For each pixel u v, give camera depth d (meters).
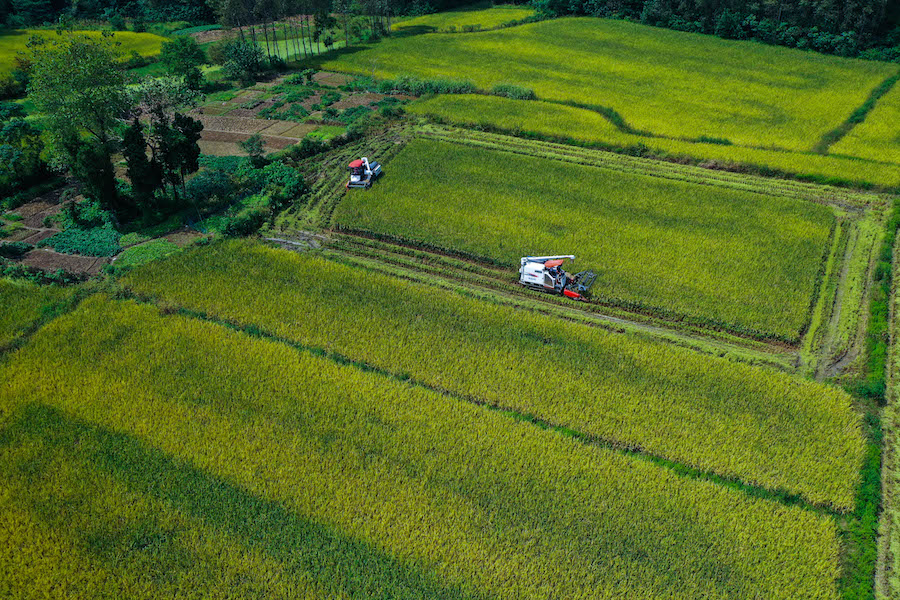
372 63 93.44
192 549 26.95
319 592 25.42
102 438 32.06
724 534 27.86
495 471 30.69
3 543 27.09
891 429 33.91
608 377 36.66
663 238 50.22
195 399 34.50
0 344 38.28
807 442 32.44
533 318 41.66
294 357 37.66
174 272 45.34
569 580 25.91
